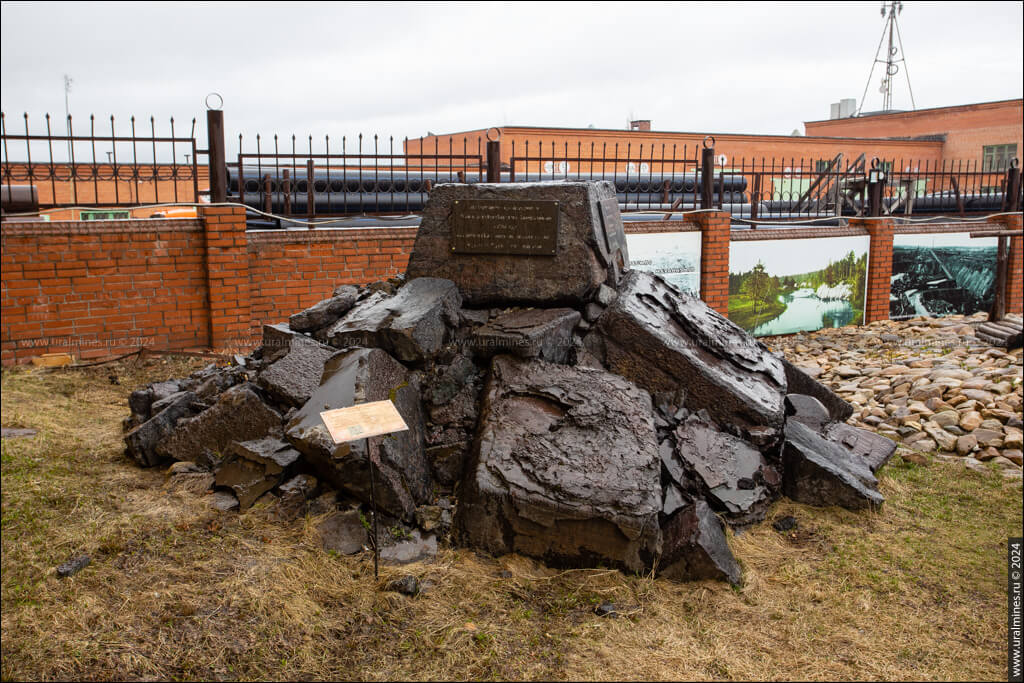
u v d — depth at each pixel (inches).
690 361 214.7
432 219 236.5
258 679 131.1
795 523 197.2
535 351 208.4
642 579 166.4
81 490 189.2
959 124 922.7
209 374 257.4
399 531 174.7
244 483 187.2
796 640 150.3
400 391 195.0
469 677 135.5
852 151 959.0
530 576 167.2
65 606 143.4
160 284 328.2
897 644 150.0
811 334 490.3
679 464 194.5
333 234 361.7
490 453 181.2
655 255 432.8
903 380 336.2
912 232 530.0
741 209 588.4
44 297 306.7
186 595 149.9
